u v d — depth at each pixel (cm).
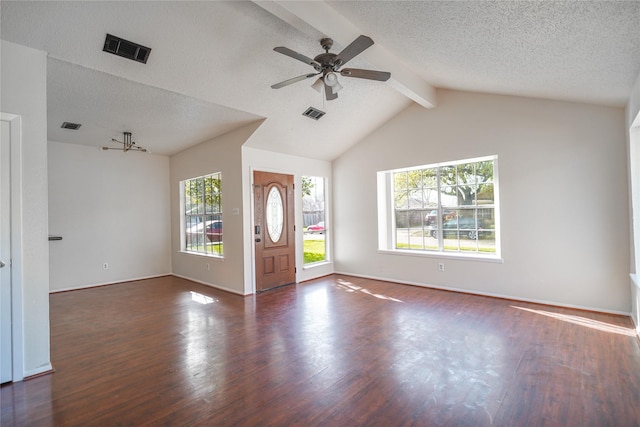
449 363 252
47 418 192
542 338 295
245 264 479
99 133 483
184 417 191
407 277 519
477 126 435
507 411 192
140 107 389
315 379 232
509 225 412
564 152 372
